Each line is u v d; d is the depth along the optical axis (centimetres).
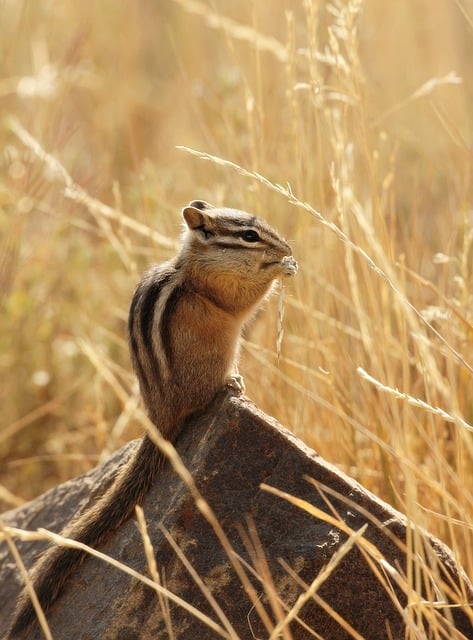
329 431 1203
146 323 957
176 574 877
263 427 894
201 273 993
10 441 1501
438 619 880
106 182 1802
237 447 895
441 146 1731
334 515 881
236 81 1666
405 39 2116
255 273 999
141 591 876
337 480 891
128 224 1364
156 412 959
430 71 2038
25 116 1794
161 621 872
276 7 1934
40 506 1085
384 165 1570
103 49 2312
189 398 963
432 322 1266
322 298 1285
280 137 1462
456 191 1479
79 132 2056
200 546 883
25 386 1526
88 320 1517
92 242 1700
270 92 1527
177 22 2275
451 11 2039
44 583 927
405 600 875
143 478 941
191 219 1012
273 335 1294
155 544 886
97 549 934
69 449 1479
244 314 1016
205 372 971
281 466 892
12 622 948
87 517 944
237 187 1368
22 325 1534
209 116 1827
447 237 1452
